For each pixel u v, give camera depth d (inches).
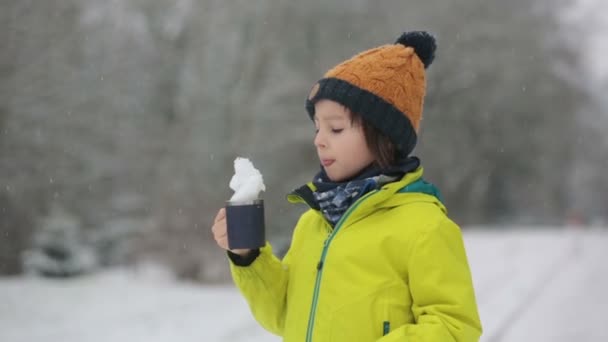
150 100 1006.4
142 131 913.5
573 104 1293.1
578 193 1990.7
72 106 725.9
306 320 74.7
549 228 1375.5
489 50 1136.8
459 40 1122.7
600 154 1731.1
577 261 614.2
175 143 888.3
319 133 77.9
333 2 957.8
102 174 788.0
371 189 73.7
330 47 947.3
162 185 726.5
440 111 1156.5
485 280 486.9
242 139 877.2
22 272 616.4
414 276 70.0
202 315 355.6
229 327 323.0
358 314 70.8
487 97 1154.7
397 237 71.2
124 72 908.0
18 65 648.4
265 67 951.6
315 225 82.5
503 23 1161.4
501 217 1385.3
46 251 527.5
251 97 926.4
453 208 1270.9
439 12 1101.7
